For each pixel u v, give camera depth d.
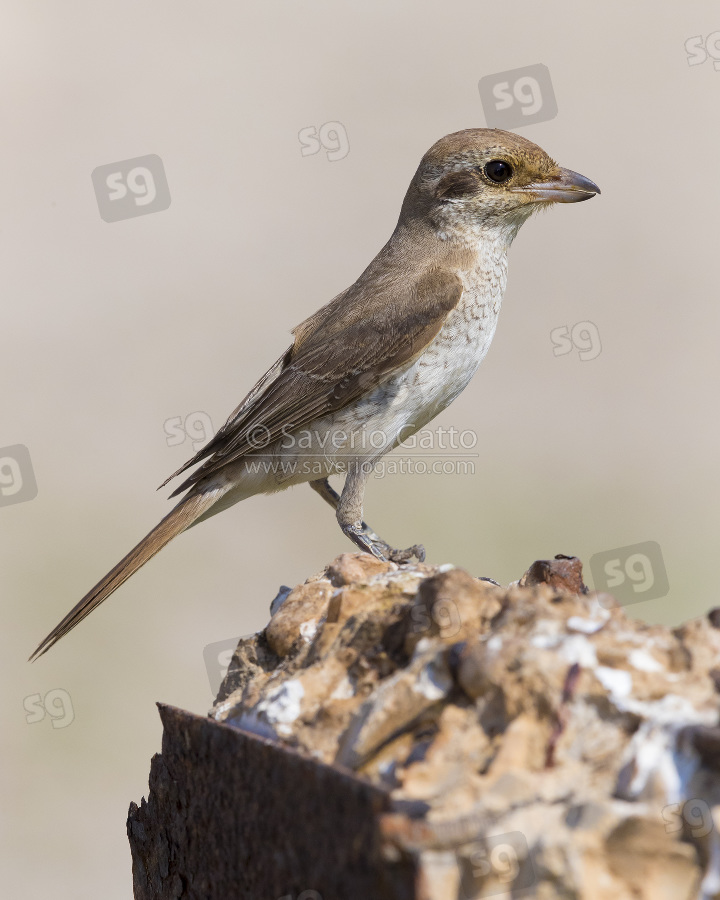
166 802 1.74
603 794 1.26
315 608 1.84
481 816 1.21
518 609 1.48
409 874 1.19
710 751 1.24
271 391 3.70
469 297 3.71
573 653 1.36
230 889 1.53
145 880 1.84
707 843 1.22
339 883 1.28
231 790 1.53
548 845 1.20
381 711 1.43
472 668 1.38
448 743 1.34
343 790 1.29
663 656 1.39
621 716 1.32
